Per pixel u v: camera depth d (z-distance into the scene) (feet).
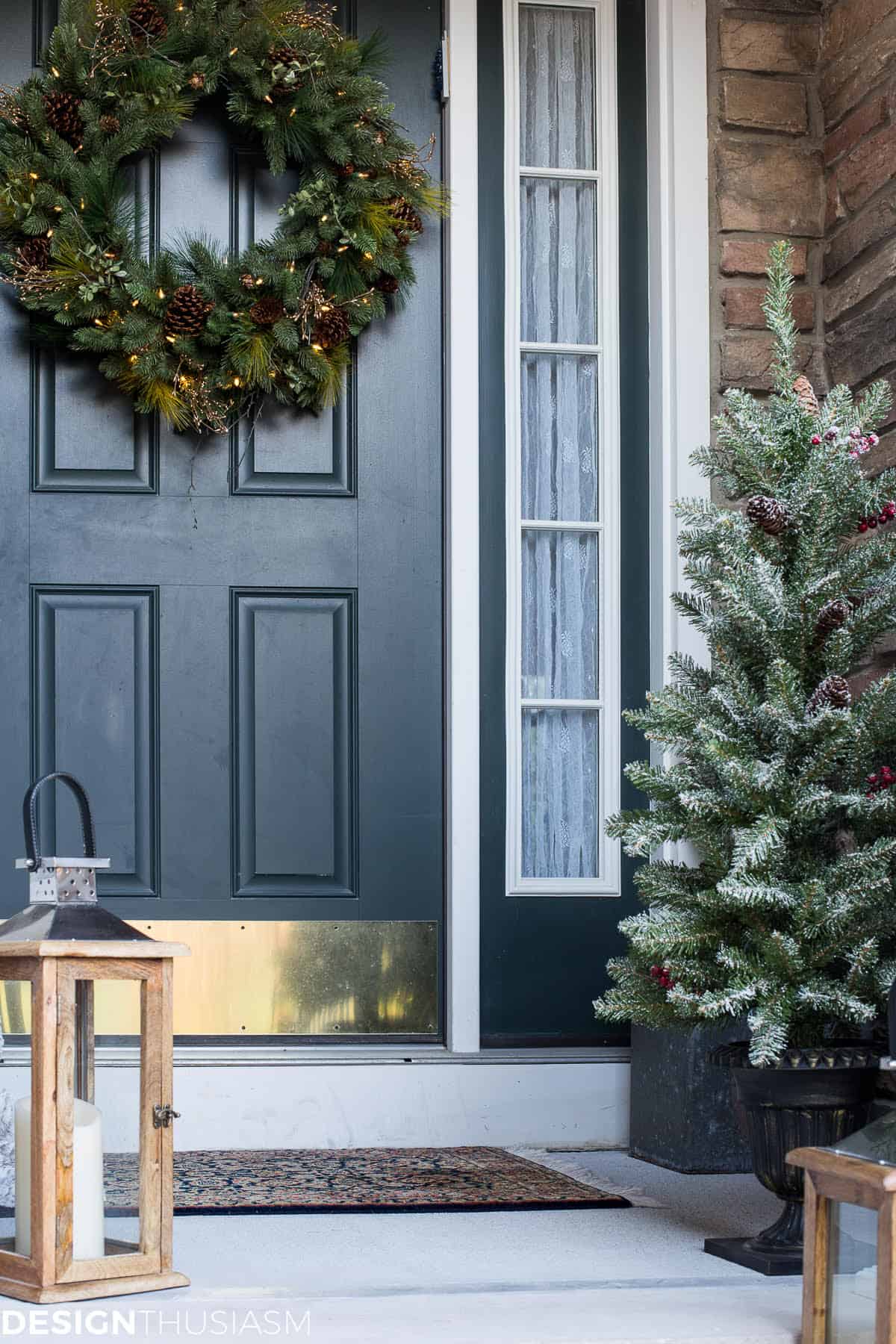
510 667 10.00
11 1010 9.07
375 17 10.25
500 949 9.84
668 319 10.07
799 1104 6.45
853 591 7.08
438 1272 6.32
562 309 10.35
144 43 9.43
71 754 9.57
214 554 9.82
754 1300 5.97
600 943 9.95
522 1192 7.95
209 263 9.42
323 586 9.91
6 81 9.80
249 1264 6.41
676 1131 8.71
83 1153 5.62
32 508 9.66
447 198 10.00
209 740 9.70
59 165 9.30
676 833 7.00
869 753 6.82
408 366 10.10
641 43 10.43
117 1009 6.02
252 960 9.61
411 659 9.96
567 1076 9.50
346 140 9.64
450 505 9.94
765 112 10.15
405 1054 9.45
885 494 7.27
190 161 9.92
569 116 10.43
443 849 9.89
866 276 9.49
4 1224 5.84
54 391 9.72
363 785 9.82
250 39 9.48
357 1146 9.24
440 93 10.22
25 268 9.23
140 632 9.72
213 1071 9.16
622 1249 6.82
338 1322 5.57
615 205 10.37
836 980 6.56
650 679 10.14
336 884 9.75
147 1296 5.65
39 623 9.61
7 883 9.39
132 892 9.53
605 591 10.19
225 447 9.87
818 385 10.01
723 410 10.02
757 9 10.22
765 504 6.91
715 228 10.11
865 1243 5.14
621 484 10.28
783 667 6.72
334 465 9.99
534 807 10.11
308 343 9.61
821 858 7.00
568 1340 5.43
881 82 9.39
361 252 9.69
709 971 6.77
